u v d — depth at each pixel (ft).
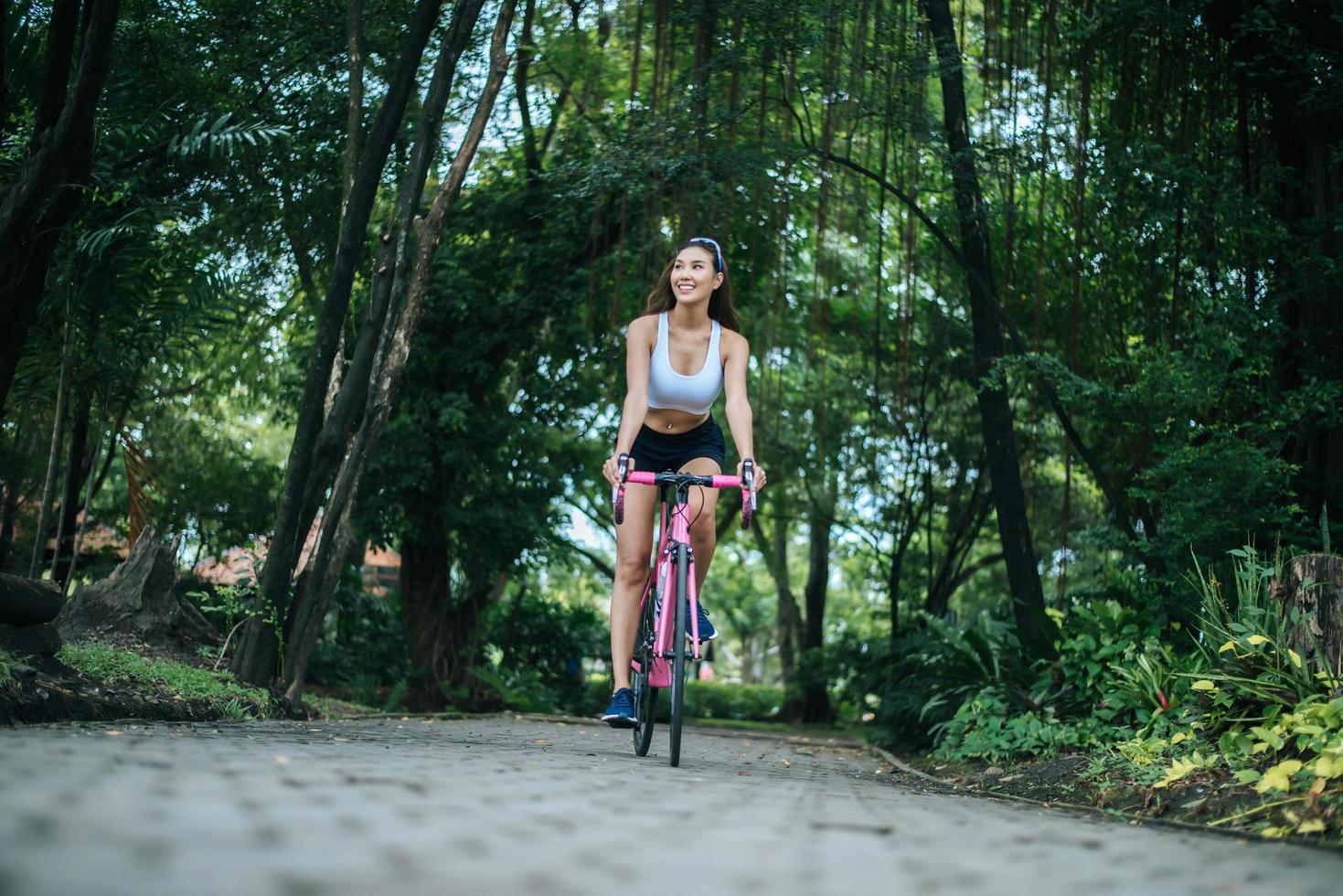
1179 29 26.13
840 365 55.88
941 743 25.38
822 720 68.23
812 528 74.64
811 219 43.98
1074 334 27.48
